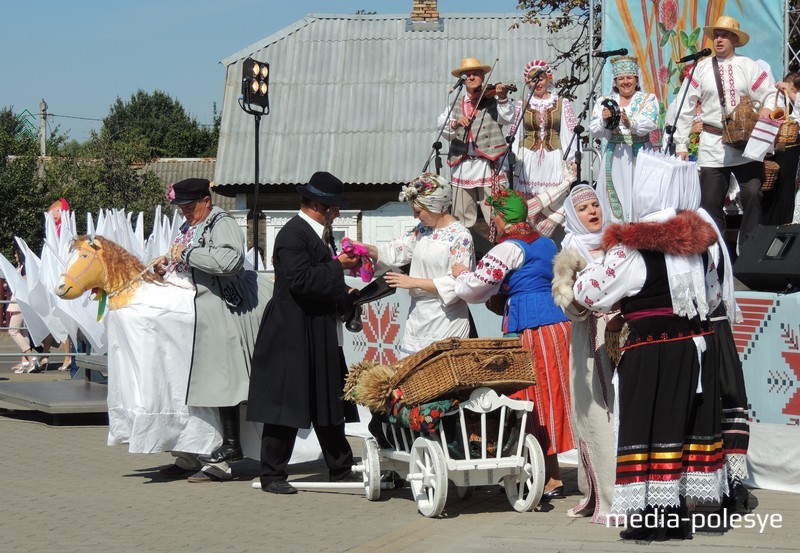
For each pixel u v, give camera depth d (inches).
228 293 306.8
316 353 285.0
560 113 371.9
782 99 351.9
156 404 299.9
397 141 1048.2
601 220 248.5
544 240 268.8
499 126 364.8
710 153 346.6
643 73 424.8
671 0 414.0
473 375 246.4
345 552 219.8
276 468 290.0
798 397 272.5
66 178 1354.6
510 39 1106.7
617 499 217.3
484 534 231.0
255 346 287.4
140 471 327.9
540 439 264.4
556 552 212.5
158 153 2819.9
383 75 1093.8
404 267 311.7
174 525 248.7
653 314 216.7
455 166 369.1
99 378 503.8
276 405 282.4
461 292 264.2
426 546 221.8
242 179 1038.4
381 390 263.7
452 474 252.8
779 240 288.2
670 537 222.4
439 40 1116.5
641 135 351.9
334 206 286.8
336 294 280.8
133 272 306.3
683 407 214.8
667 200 219.8
